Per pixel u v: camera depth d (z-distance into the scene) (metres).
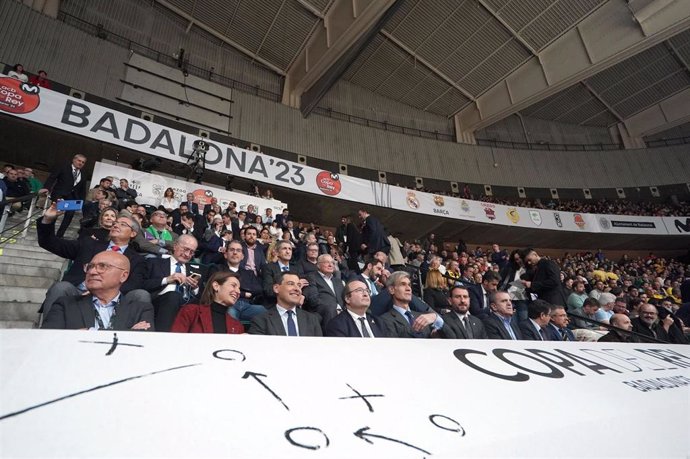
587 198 14.74
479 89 13.84
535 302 3.03
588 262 11.38
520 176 14.77
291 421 0.63
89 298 1.78
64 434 0.50
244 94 11.57
